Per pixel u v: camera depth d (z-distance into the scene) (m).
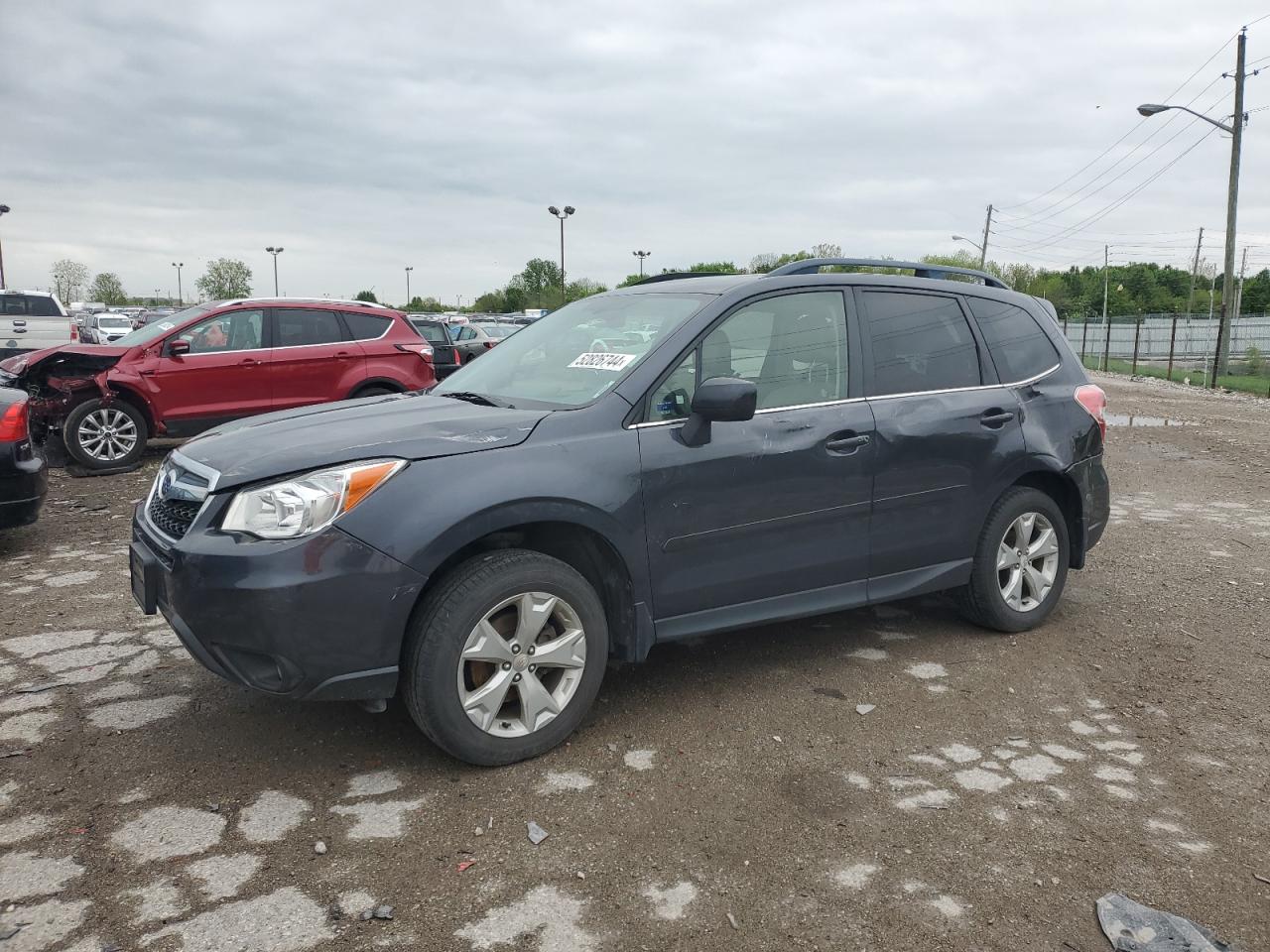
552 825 2.99
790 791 3.22
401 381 10.79
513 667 3.31
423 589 3.18
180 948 2.39
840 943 2.45
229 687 4.04
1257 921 2.56
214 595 3.00
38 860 2.76
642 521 3.54
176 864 2.75
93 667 4.27
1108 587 5.73
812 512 3.97
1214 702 4.02
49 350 9.63
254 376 10.16
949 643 4.68
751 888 2.68
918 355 4.44
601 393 3.64
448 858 2.80
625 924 2.52
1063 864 2.82
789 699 3.97
